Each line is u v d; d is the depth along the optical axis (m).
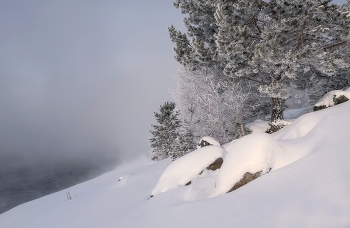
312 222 3.31
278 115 13.29
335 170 4.55
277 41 11.37
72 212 10.41
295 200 4.07
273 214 3.85
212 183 7.41
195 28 15.61
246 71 12.69
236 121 15.38
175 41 15.03
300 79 15.27
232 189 5.90
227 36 12.11
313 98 20.72
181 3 14.89
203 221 4.42
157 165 17.06
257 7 12.73
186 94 17.28
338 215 3.28
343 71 14.27
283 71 13.02
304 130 8.80
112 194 11.59
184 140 16.20
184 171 8.39
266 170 5.89
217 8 13.47
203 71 16.59
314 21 12.12
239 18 13.63
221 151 8.78
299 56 11.22
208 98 15.76
